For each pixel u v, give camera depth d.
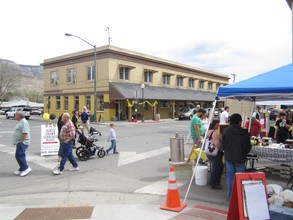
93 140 10.80
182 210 5.60
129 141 15.95
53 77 41.72
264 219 4.49
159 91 38.75
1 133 20.66
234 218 4.58
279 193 5.32
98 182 7.68
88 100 36.28
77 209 5.72
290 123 11.16
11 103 76.56
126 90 33.16
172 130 23.17
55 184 7.53
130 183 7.57
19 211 5.64
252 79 6.30
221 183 7.52
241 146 5.83
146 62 38.53
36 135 19.38
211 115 6.31
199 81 51.44
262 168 8.71
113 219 5.18
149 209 5.67
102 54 34.00
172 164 7.86
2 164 10.02
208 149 6.92
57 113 41.16
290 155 6.69
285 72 6.34
